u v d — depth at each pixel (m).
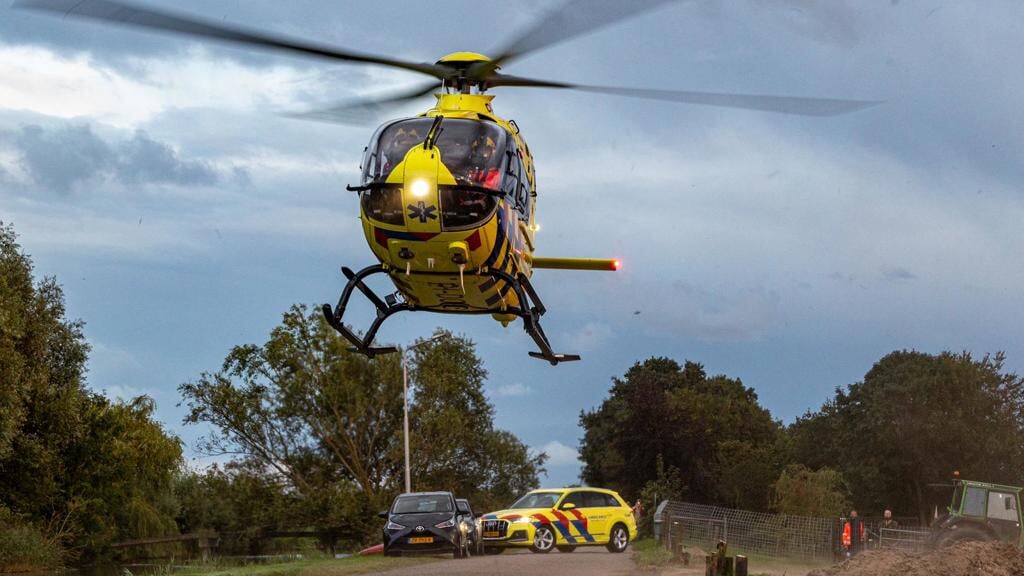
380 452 61.81
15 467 42.47
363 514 58.81
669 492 65.69
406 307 16.17
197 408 59.66
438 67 15.45
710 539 29.94
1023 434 60.53
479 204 14.16
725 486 73.50
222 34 12.49
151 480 52.09
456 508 29.27
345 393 59.50
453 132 14.45
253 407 59.41
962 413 60.69
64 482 45.56
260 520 59.38
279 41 13.12
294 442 60.62
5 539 39.84
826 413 74.25
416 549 27.91
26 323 42.19
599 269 19.58
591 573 20.00
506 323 16.78
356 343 16.05
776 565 25.92
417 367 61.91
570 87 15.03
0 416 38.00
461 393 63.94
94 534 45.88
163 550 53.22
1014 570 17.53
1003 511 27.95
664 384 92.75
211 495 62.28
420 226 14.11
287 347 59.16
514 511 31.09
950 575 16.66
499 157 14.46
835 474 55.06
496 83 15.82
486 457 64.69
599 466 84.69
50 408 43.16
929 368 62.94
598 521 31.41
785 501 51.91
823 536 28.66
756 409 93.94
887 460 61.91
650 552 25.89
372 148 14.59
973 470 60.06
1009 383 62.00
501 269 15.03
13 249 43.31
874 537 30.69
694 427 74.94
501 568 21.20
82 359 46.66
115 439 46.66
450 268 14.63
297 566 22.41
